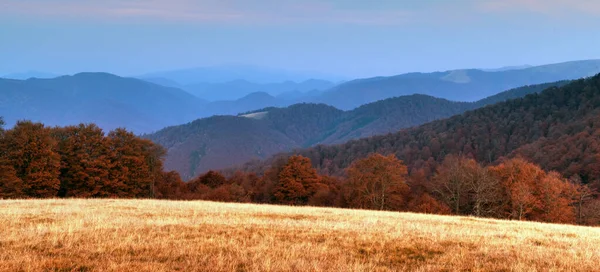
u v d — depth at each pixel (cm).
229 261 945
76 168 5006
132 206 2309
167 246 1084
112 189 5247
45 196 4653
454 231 1595
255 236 1282
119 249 1035
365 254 1096
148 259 952
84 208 2103
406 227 1669
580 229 1970
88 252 995
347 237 1329
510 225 1995
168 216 1795
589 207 5156
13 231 1231
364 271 903
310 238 1299
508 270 958
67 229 1290
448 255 1107
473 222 2086
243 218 1781
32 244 1058
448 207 5178
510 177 4972
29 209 1977
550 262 1040
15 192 4344
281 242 1199
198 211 2073
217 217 1788
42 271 826
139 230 1321
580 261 1059
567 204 4800
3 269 824
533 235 1546
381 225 1709
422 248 1199
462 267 977
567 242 1383
